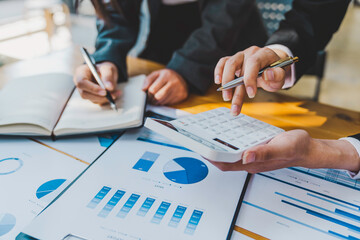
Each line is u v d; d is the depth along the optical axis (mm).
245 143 444
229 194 439
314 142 468
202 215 399
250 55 547
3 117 577
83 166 500
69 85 740
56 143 567
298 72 687
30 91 678
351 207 428
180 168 493
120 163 500
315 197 445
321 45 734
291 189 460
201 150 402
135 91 712
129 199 422
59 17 2832
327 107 729
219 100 748
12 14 2869
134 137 581
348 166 477
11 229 376
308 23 690
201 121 505
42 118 583
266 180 479
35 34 2699
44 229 368
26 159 515
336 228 393
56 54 939
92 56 792
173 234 369
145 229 374
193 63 759
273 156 404
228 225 385
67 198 418
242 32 1009
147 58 1132
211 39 781
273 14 1228
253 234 379
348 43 2898
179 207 411
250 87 478
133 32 900
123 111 621
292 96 792
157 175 474
